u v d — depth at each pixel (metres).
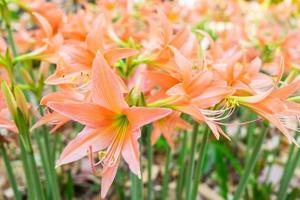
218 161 0.94
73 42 0.66
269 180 1.15
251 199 1.01
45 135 0.71
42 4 0.77
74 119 0.48
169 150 0.83
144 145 1.19
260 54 0.94
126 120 0.50
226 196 0.91
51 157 0.72
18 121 0.57
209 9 1.10
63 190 1.03
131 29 0.82
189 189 0.72
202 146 0.64
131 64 0.59
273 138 1.31
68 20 0.82
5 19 0.78
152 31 0.66
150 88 0.58
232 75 0.56
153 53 0.60
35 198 0.74
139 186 0.68
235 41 0.84
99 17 0.54
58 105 0.48
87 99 0.52
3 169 1.19
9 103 0.55
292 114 0.55
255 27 1.07
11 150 1.09
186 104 0.51
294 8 1.33
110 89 0.48
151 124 0.77
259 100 0.53
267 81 0.58
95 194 1.08
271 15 1.35
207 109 0.57
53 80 0.56
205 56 0.60
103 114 0.49
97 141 0.50
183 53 0.58
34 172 0.63
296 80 0.53
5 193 1.11
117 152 0.49
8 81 0.60
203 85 0.51
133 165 0.48
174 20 0.99
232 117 1.32
